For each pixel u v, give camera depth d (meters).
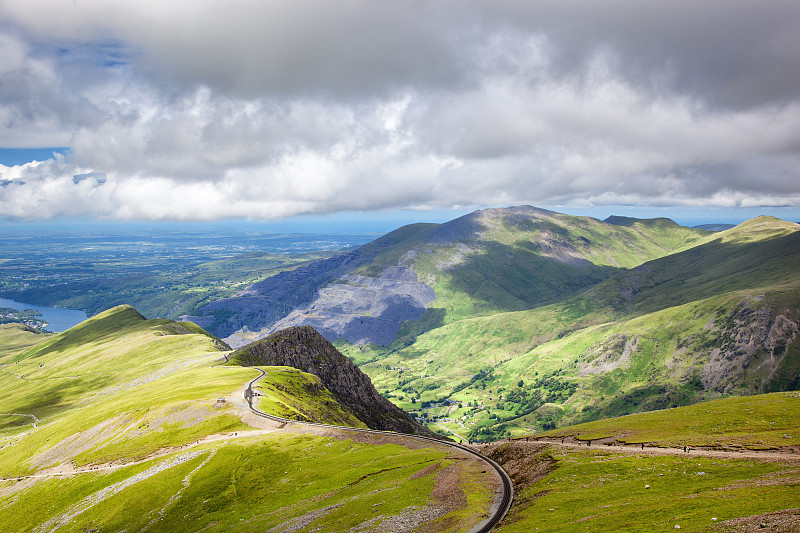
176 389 194.88
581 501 71.12
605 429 119.31
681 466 78.81
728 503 56.25
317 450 131.12
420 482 97.88
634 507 62.72
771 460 74.12
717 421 107.94
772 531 45.31
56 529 111.62
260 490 112.00
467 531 69.94
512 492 88.50
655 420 120.31
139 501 113.44
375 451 127.25
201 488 115.56
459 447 129.25
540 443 113.81
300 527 86.19
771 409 110.44
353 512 86.94
